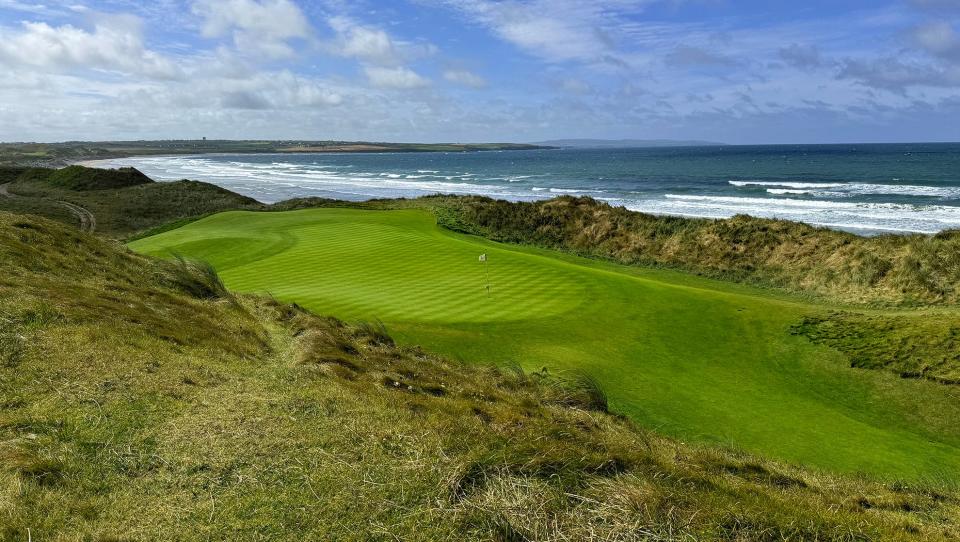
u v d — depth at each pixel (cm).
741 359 1593
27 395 689
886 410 1342
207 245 3006
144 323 1038
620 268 3572
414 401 853
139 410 690
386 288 2073
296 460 607
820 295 2938
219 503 522
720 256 3581
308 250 2755
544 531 509
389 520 515
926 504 786
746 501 628
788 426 1233
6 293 1003
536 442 698
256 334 1248
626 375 1448
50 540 449
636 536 514
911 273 2766
